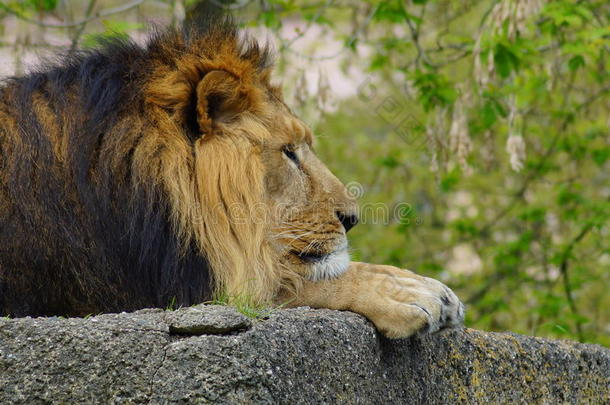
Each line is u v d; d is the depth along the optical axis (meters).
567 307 18.50
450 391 8.06
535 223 20.30
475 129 17.50
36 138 8.07
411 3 16.53
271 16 15.52
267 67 9.24
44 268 7.85
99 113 8.10
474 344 8.35
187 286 7.97
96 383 5.91
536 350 8.84
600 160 19.11
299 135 8.77
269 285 8.29
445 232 22.22
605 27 15.21
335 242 8.55
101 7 15.41
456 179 18.56
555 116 18.94
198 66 8.43
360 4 16.94
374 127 24.91
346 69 20.39
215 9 14.20
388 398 7.39
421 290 7.71
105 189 7.93
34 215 7.87
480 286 19.56
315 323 6.59
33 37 14.50
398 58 19.66
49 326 6.02
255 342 5.90
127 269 7.95
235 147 8.38
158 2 14.45
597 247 19.64
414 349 7.76
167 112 8.33
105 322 6.08
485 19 13.83
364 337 7.13
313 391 6.31
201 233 8.08
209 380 5.73
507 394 8.55
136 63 8.49
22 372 5.94
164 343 5.93
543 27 15.45
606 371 9.51
